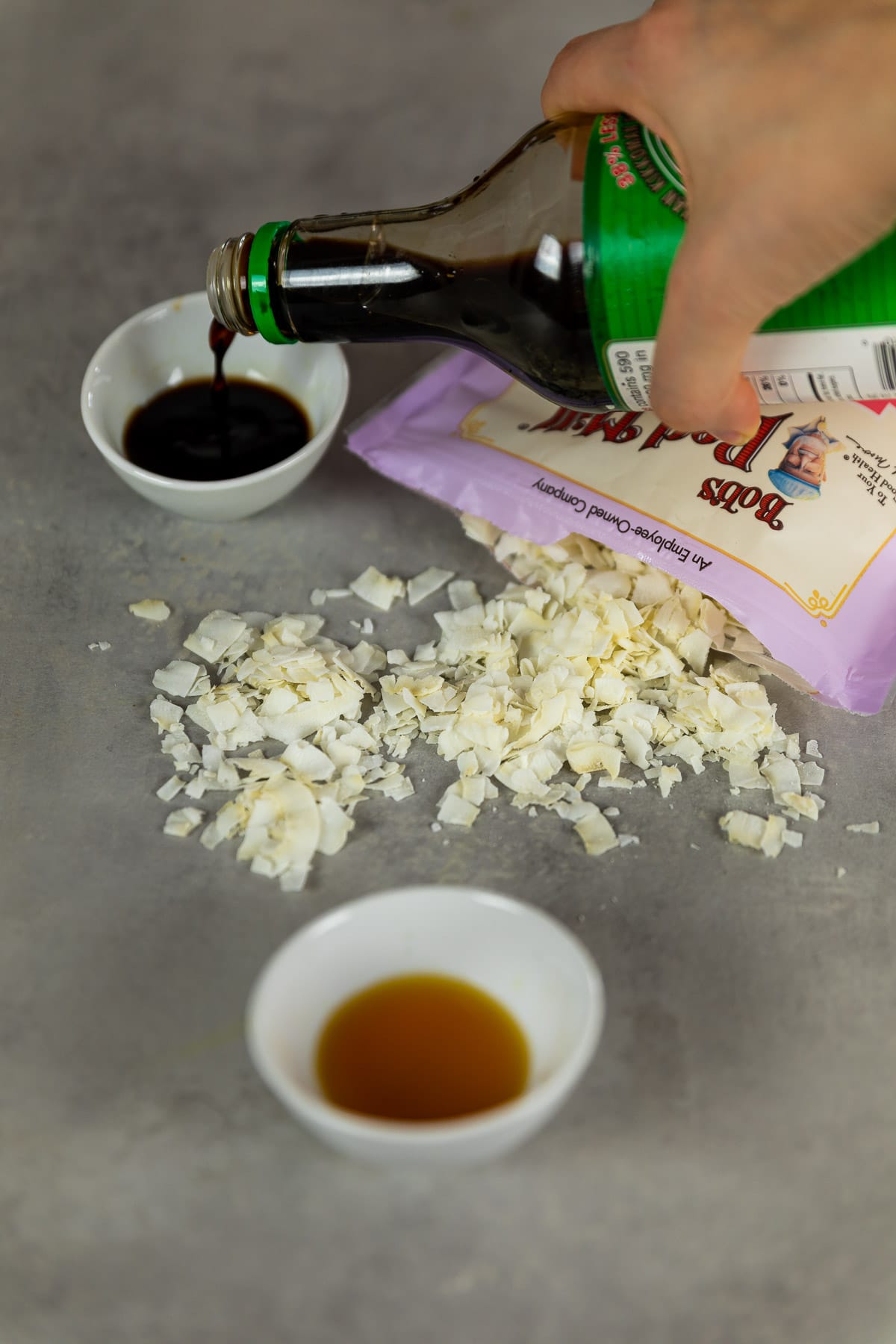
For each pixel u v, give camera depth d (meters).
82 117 1.32
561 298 0.68
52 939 0.67
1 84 1.37
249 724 0.79
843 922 0.69
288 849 0.71
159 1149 0.58
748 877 0.71
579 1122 0.60
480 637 0.83
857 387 0.68
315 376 0.91
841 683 0.77
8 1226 0.56
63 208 1.20
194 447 0.88
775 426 0.80
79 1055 0.62
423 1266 0.55
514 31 1.46
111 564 0.89
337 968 0.59
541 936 0.58
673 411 0.67
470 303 0.73
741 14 0.60
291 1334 0.52
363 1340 0.52
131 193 1.22
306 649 0.82
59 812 0.74
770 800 0.76
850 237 0.57
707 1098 0.61
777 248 0.57
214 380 0.93
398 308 0.74
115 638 0.84
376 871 0.71
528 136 0.74
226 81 1.38
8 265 1.14
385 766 0.77
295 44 1.44
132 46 1.43
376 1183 0.58
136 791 0.75
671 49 0.62
